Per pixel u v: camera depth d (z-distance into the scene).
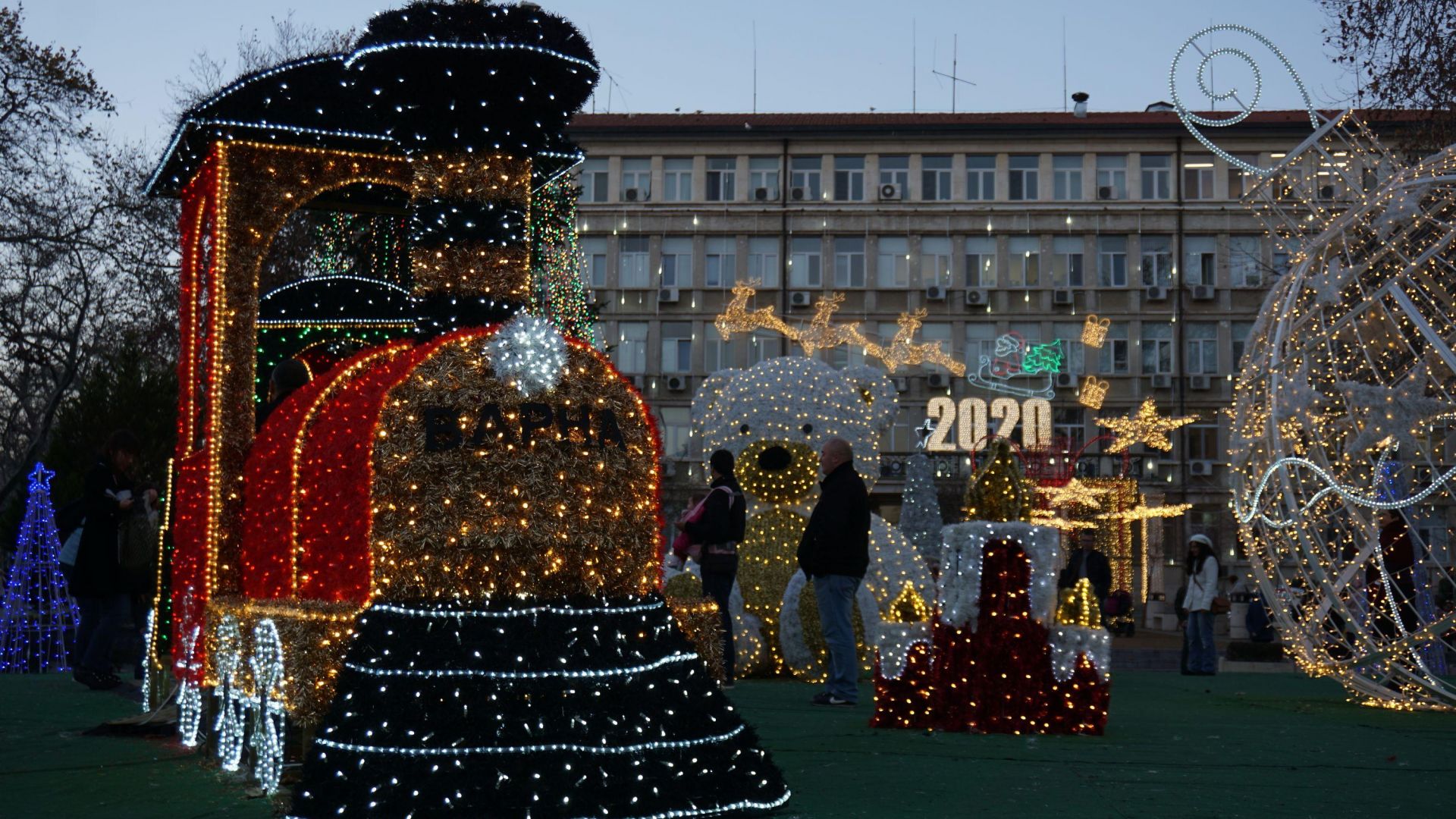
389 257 14.49
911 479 19.52
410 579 5.34
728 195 50.97
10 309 26.41
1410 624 11.72
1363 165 12.24
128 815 5.35
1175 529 48.06
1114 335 50.03
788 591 12.96
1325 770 6.98
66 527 12.59
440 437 5.43
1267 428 11.71
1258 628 19.17
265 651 5.67
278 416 7.17
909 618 8.71
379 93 6.36
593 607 5.48
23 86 24.09
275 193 8.18
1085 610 8.68
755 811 5.35
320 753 5.04
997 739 8.13
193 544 7.77
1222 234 49.91
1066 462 45.47
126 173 25.66
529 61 6.11
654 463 5.82
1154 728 9.07
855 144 50.81
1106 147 50.38
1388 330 11.70
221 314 7.97
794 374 14.27
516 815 4.88
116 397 20.64
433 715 5.06
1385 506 10.95
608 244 50.78
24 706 9.99
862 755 7.23
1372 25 19.45
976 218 50.41
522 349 5.57
